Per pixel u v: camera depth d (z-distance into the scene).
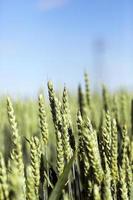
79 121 0.60
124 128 0.65
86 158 0.57
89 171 0.57
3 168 0.45
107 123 0.62
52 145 1.17
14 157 0.51
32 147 0.55
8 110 0.51
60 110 0.61
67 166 0.55
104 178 0.54
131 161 0.66
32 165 0.55
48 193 0.61
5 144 1.05
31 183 0.51
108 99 1.15
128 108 1.11
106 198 0.54
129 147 0.67
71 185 0.62
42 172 0.59
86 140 0.56
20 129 1.16
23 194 0.49
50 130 1.19
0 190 0.45
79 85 1.10
